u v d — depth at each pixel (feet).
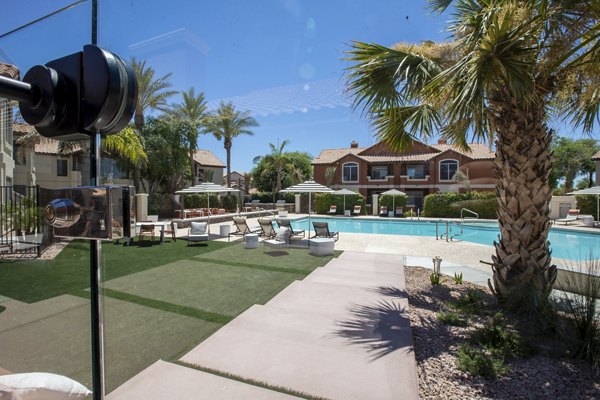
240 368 10.99
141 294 18.58
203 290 19.54
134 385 9.95
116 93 3.61
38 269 13.03
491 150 18.02
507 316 14.80
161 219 37.83
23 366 10.14
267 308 16.47
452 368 11.12
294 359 11.57
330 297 18.25
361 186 100.42
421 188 92.84
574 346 11.74
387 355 11.82
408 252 34.01
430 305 17.24
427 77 15.81
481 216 66.54
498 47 12.18
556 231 56.39
